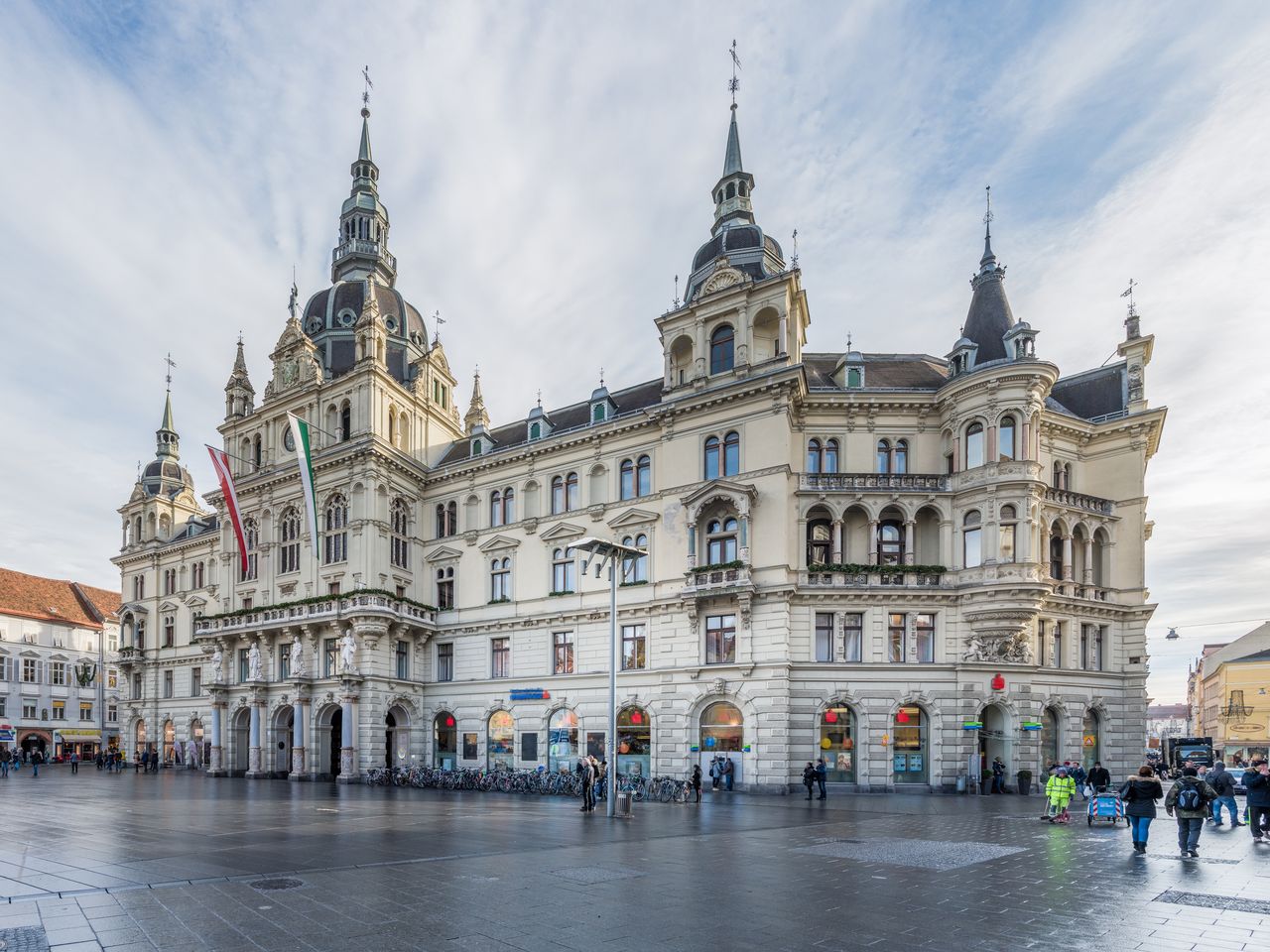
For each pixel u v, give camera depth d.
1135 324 45.75
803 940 10.78
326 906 12.40
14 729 83.81
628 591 45.00
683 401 43.91
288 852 17.78
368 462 51.91
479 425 57.09
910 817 26.67
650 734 42.47
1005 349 41.47
